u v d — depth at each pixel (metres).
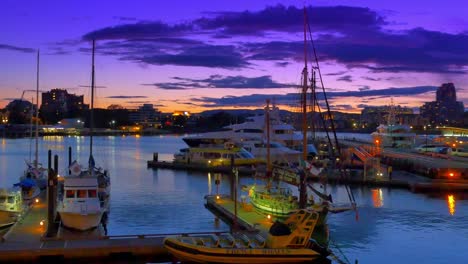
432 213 58.34
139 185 82.38
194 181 87.75
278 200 52.03
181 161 111.94
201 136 120.00
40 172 73.94
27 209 52.34
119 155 157.25
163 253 39.09
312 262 38.66
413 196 70.56
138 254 38.69
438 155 107.44
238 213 53.81
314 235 48.06
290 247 38.41
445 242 46.00
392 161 106.06
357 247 44.41
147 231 49.16
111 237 41.16
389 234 48.72
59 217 49.12
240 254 37.00
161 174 98.50
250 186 62.38
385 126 146.12
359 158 94.12
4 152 166.38
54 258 37.47
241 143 111.06
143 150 188.25
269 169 62.25
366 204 64.06
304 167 53.38
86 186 47.66
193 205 63.19
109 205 60.72
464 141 143.38
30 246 38.09
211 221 53.69
